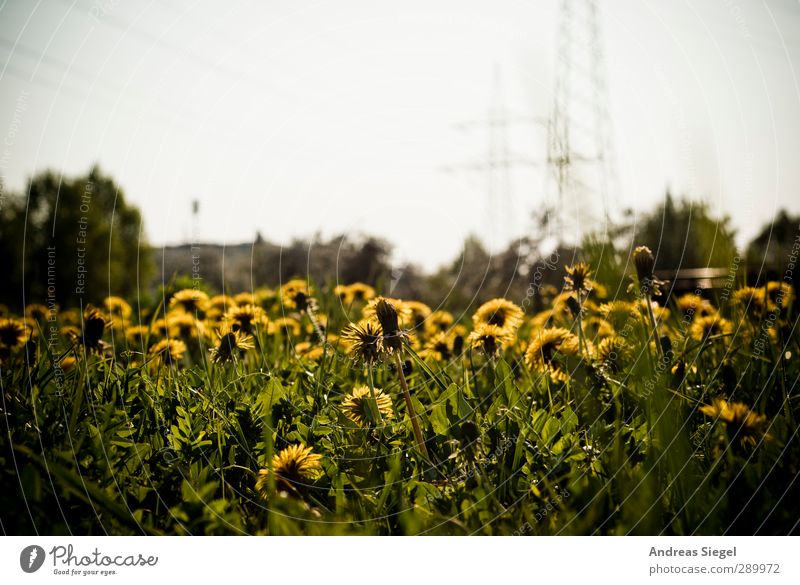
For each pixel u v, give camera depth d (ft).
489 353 6.90
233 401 6.45
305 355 9.02
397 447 5.44
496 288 19.16
